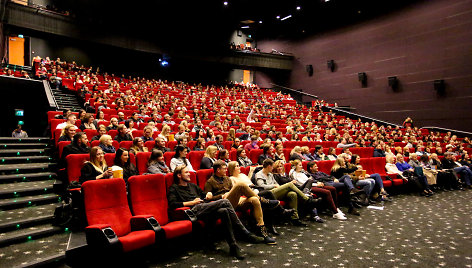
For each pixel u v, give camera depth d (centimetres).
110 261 244
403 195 576
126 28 1478
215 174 362
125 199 274
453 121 1108
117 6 1599
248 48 1891
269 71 2034
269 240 313
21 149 502
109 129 558
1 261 228
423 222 393
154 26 1636
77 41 1365
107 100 879
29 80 868
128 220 267
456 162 703
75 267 236
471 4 1073
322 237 334
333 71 1605
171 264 260
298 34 1833
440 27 1159
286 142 723
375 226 376
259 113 1204
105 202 259
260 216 326
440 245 311
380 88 1365
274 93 1789
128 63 1741
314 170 471
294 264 262
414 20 1245
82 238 257
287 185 387
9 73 927
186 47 1658
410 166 629
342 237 334
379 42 1377
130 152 394
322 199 423
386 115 1334
